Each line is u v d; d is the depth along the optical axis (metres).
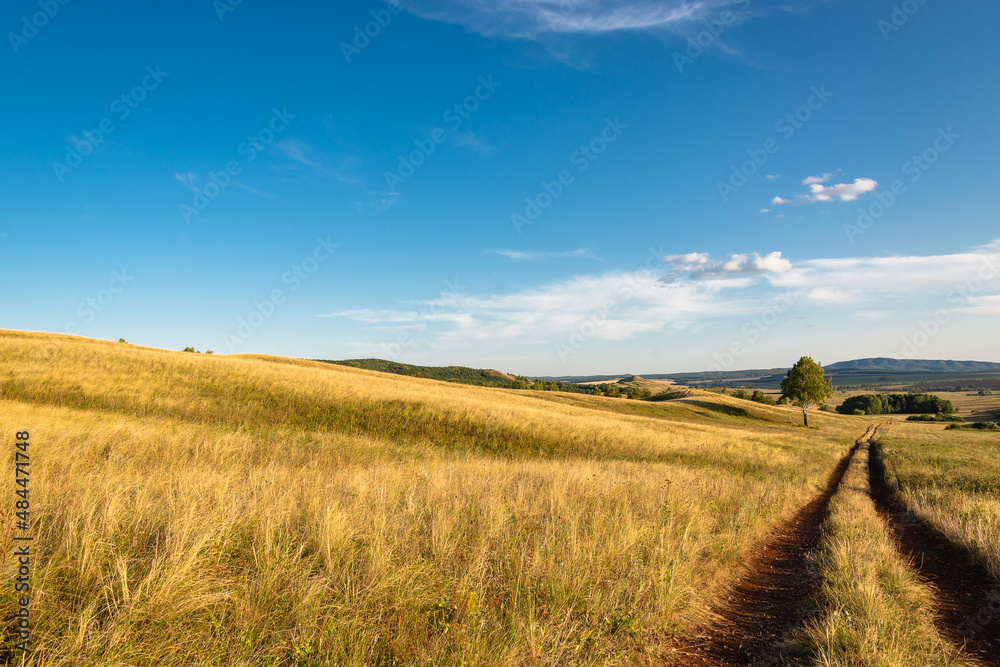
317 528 4.93
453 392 43.50
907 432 49.06
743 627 4.78
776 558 7.75
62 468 7.05
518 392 62.22
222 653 2.99
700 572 5.98
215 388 24.97
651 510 8.02
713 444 26.05
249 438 14.03
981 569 6.99
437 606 3.97
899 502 13.58
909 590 5.68
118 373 25.58
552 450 22.14
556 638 3.53
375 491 7.06
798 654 4.03
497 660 3.23
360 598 3.81
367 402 25.48
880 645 3.95
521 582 4.59
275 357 68.88
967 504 11.00
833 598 5.00
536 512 7.19
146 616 3.18
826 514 11.75
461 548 5.27
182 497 5.21
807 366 62.78
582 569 4.85
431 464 12.95
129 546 4.09
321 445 14.74
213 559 4.19
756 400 90.44
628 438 25.20
